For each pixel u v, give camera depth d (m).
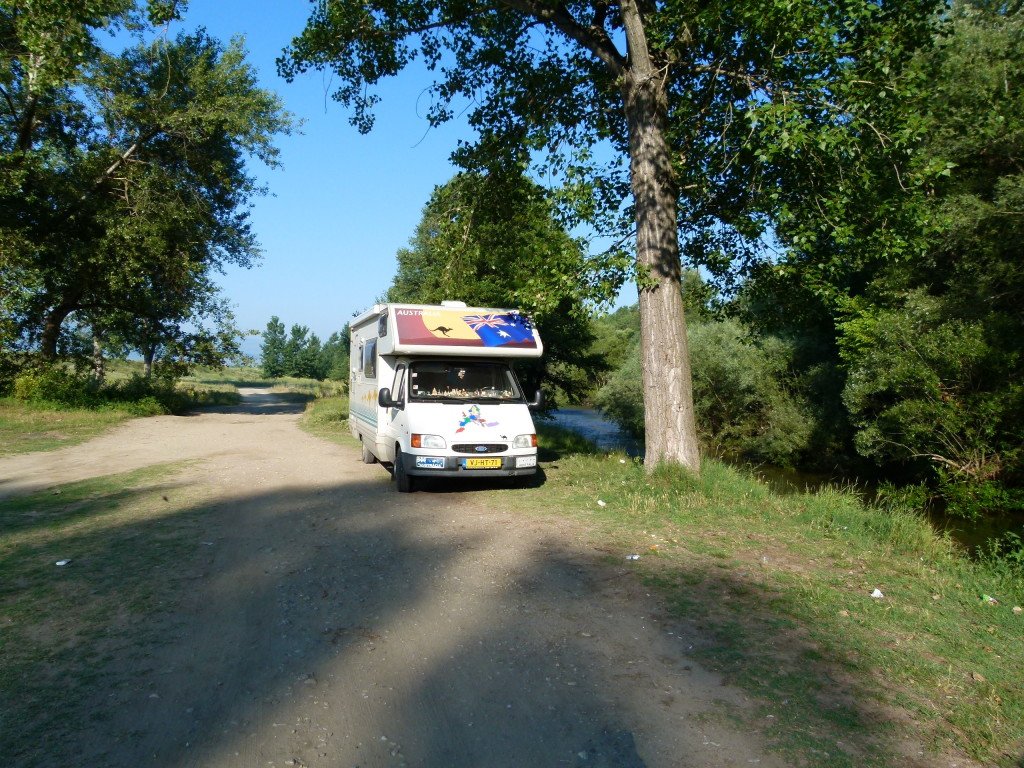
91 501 9.24
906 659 4.12
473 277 14.38
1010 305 14.52
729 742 3.24
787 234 9.34
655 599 5.16
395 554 6.43
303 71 11.78
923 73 8.54
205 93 25.33
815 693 3.71
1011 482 13.72
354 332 14.41
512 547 6.63
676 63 9.84
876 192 9.11
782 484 17.53
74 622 4.75
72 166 24.44
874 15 8.05
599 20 10.54
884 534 7.01
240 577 5.77
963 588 5.47
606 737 3.29
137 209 25.14
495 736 3.31
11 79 20.14
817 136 7.80
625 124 12.20
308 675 3.95
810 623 4.68
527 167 11.94
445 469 9.13
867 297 16.64
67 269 24.58
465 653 4.25
